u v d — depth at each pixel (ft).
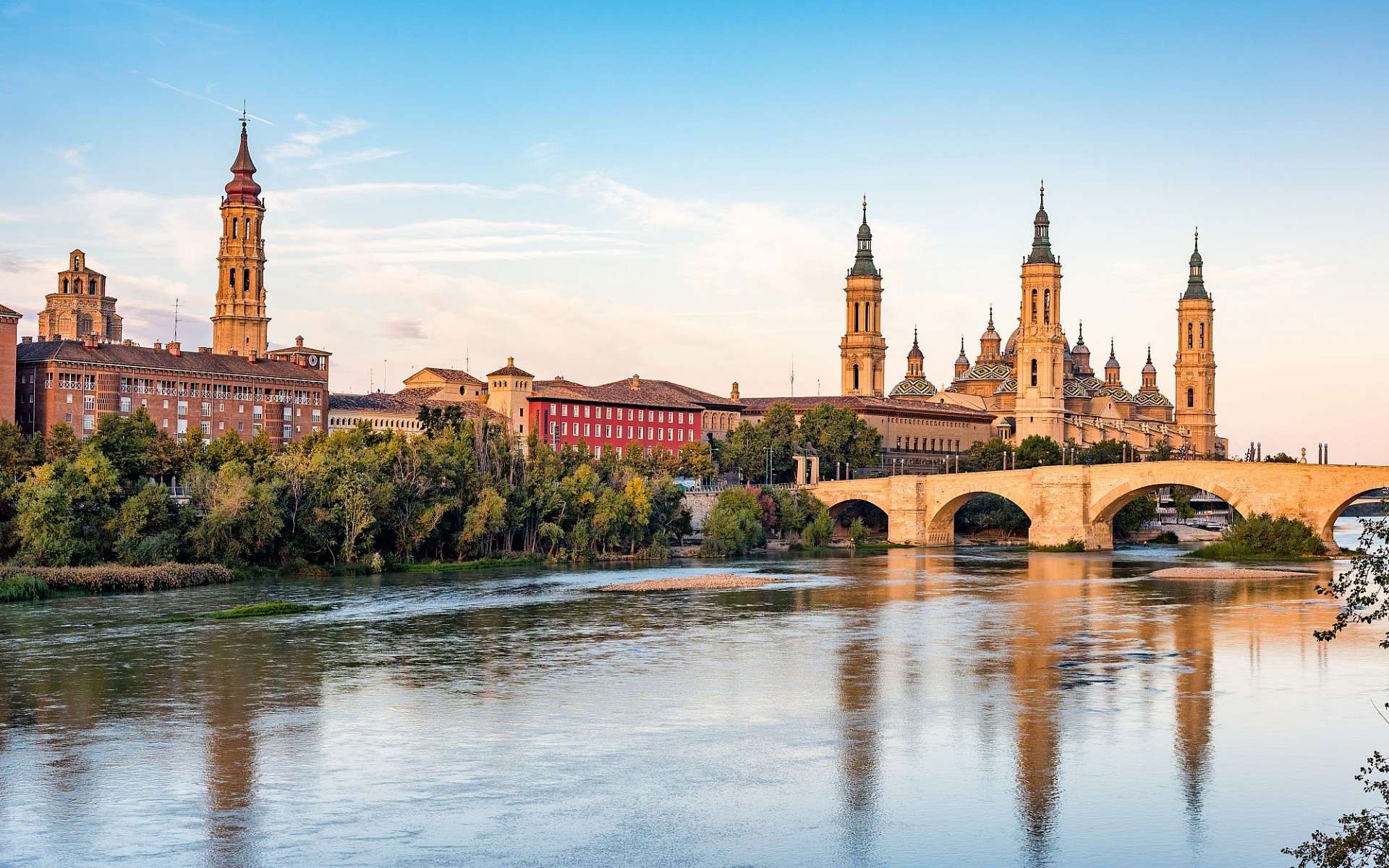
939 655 359.87
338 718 281.13
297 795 228.63
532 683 319.06
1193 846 206.28
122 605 454.40
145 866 197.16
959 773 241.96
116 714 284.00
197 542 543.80
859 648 372.17
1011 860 201.05
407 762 248.32
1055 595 516.32
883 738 266.16
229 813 219.41
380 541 621.72
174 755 252.01
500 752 254.68
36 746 258.16
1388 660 350.23
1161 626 416.26
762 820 217.15
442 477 632.38
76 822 214.90
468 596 496.23
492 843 206.80
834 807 223.71
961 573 625.82
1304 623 423.64
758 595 509.35
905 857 202.08
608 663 346.13
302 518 577.02
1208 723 278.26
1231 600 492.13
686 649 370.32
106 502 543.80
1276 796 229.45
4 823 214.28
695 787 233.76
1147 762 248.73
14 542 519.19
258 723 276.82
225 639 380.37
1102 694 306.35
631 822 215.72
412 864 198.18
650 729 273.13
